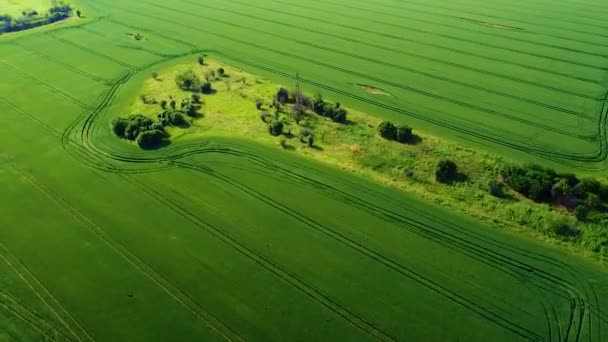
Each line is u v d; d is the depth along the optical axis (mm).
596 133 65438
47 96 76375
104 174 57844
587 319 40406
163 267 45531
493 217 50531
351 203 52844
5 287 43656
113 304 42094
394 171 57000
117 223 50625
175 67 85688
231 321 40594
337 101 73750
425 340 38938
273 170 58000
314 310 41438
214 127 66750
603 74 81438
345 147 61938
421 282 43781
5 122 69000
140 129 63844
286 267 45406
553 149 62312
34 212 52156
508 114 70188
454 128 66812
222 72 81688
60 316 41062
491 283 43594
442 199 53125
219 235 48969
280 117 68250
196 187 55500
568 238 47781
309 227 49781
